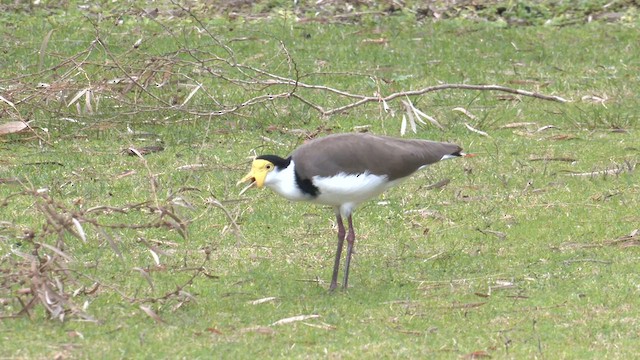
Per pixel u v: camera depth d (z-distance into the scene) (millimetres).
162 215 11203
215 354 9820
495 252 12477
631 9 23141
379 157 11188
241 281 11617
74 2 22688
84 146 15992
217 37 20828
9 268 11156
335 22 22219
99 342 10000
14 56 19453
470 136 16703
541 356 9836
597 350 9992
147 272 11180
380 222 13414
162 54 18625
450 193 14344
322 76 19219
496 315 10797
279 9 22859
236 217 13430
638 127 17156
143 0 22844
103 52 19469
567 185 14602
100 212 13172
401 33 21656
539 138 16656
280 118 17234
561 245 12648
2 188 14203
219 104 17000
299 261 12258
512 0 23344
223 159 15539
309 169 10992
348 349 9992
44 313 10578
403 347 10047
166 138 16406
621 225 13219
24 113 16781
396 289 11461
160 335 10188
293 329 10422
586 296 11227
